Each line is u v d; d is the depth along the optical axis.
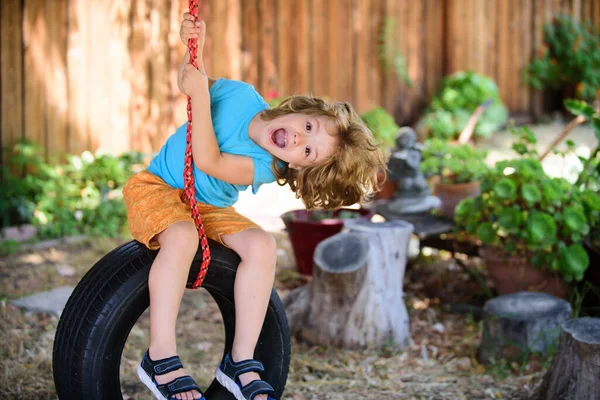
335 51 9.81
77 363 2.72
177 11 7.93
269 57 9.15
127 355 4.33
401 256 4.79
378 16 10.16
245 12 8.90
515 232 4.80
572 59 11.56
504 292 5.10
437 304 5.39
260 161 2.79
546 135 10.72
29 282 5.33
